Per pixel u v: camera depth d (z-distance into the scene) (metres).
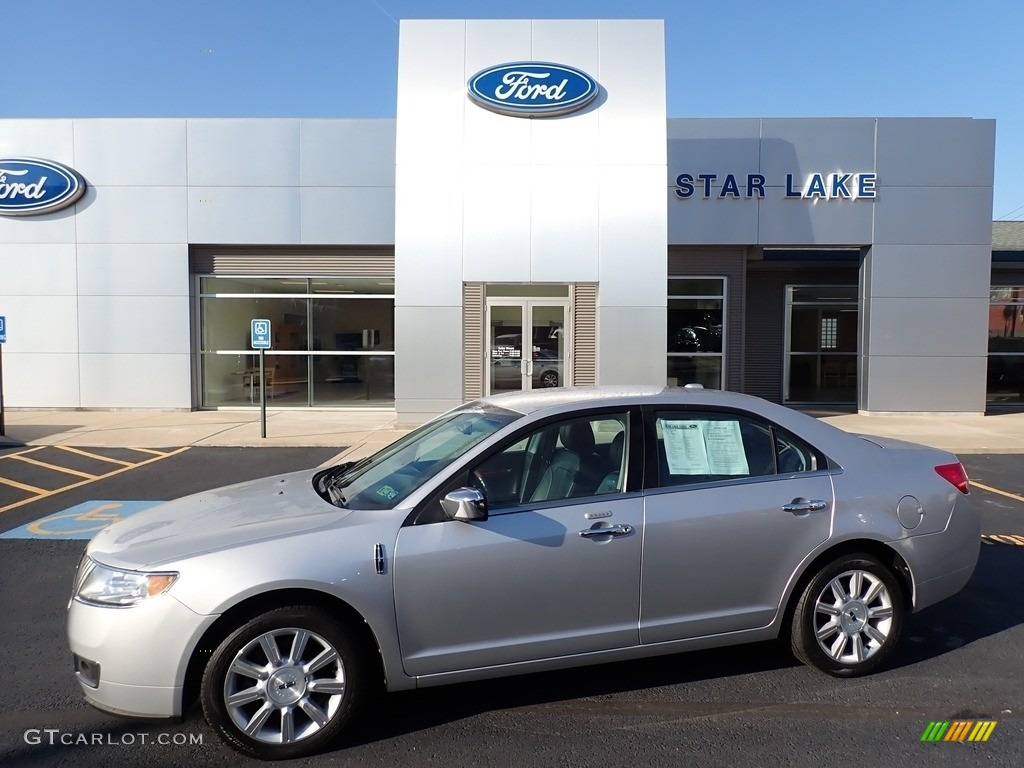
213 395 16.45
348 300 16.39
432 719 3.53
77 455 10.87
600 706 3.65
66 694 3.77
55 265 15.66
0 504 8.00
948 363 15.41
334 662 3.24
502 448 3.61
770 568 3.72
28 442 11.77
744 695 3.75
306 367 16.52
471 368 13.37
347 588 3.19
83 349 15.77
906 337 15.41
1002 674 3.98
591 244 13.15
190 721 3.53
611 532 3.50
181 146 15.55
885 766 3.11
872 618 3.91
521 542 3.39
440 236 13.21
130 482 9.09
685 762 3.15
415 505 3.42
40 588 5.36
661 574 3.57
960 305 15.34
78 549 6.33
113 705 3.09
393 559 3.27
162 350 15.80
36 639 4.45
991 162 15.17
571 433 3.78
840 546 3.87
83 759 3.18
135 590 3.12
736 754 3.21
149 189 15.58
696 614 3.65
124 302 15.72
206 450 11.28
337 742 3.32
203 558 3.16
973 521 4.18
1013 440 12.23
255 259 16.20
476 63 13.13
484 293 13.35
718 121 15.27
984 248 15.26
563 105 12.98
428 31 13.12
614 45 13.09
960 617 4.80
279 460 10.48
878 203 15.27
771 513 3.72
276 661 3.17
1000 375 17.66
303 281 16.34
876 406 15.52
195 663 3.15
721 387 15.96
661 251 13.12
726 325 15.90
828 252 16.94
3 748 3.27
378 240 15.60
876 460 4.05
